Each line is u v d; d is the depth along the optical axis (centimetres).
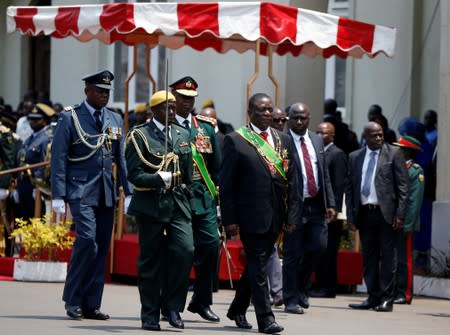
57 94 5116
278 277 2770
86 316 2375
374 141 2811
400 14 4356
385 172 2794
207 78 4638
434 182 3472
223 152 2223
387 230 2784
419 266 3438
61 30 3138
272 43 3050
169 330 2214
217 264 2403
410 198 2980
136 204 2198
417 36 4269
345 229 3384
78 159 2353
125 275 3297
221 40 3622
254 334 2188
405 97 4312
